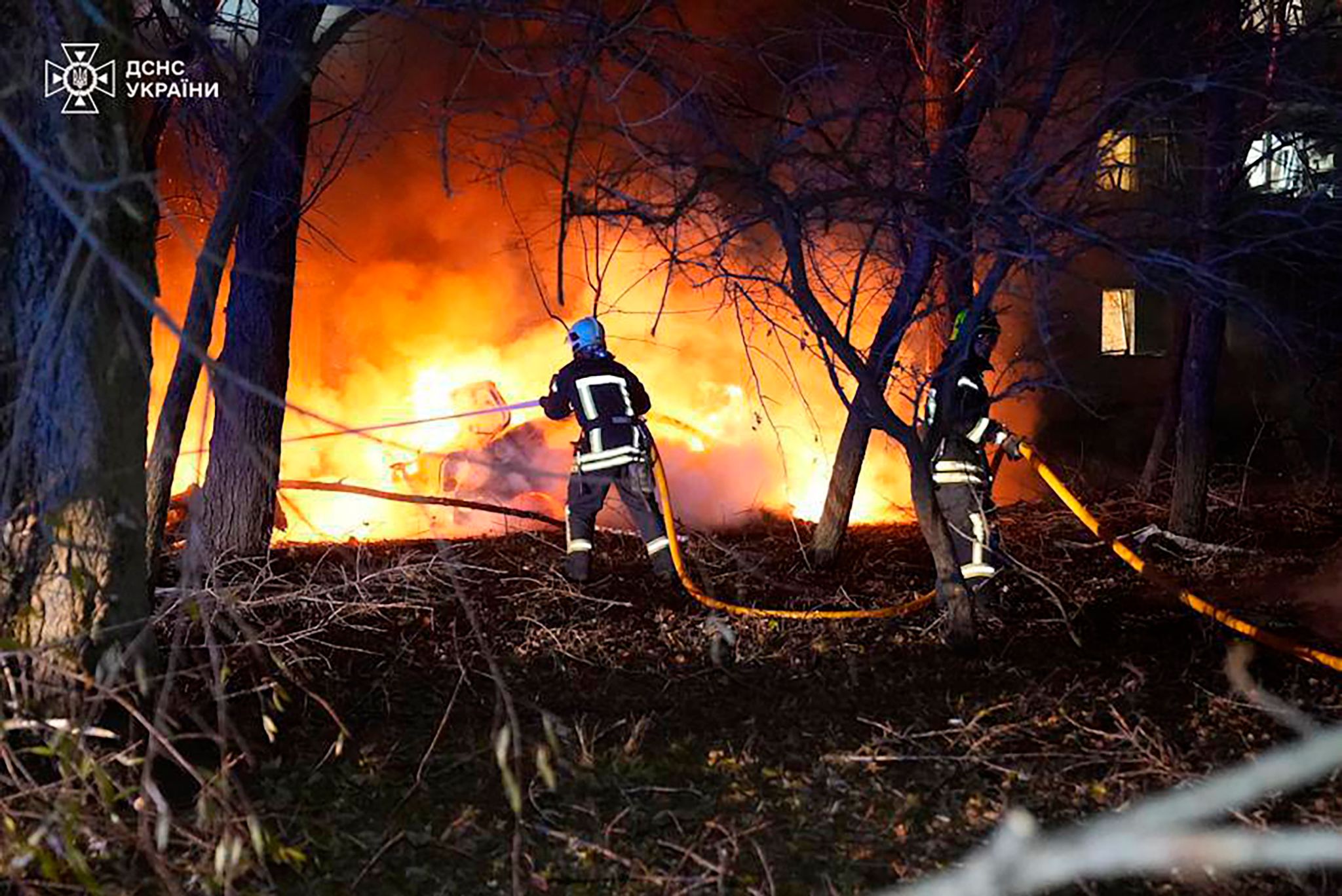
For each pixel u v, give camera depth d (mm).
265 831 4199
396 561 9164
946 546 7527
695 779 5316
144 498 5562
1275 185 9789
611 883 4312
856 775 5355
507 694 4426
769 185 6367
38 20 4980
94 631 5098
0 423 5191
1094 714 6168
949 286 8625
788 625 8086
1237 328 17578
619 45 6344
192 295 5902
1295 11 8484
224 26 6961
